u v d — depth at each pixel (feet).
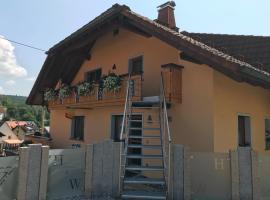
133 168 26.45
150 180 26.17
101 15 37.04
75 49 45.03
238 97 33.58
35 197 23.27
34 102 58.39
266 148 37.45
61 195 25.02
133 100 34.86
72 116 52.01
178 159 25.18
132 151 38.40
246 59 41.47
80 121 51.26
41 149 23.98
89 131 47.32
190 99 32.40
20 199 22.40
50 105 53.52
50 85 56.13
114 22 37.37
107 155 26.81
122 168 26.84
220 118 30.73
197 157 25.76
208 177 25.49
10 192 22.26
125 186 29.04
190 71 32.73
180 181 24.85
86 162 26.27
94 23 38.06
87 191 25.88
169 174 25.17
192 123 31.89
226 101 31.81
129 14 34.78
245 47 45.60
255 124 35.86
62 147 54.34
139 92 34.53
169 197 24.94
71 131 52.21
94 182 26.22
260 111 37.06
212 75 30.40
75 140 50.65
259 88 37.29
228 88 32.30
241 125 35.09
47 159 24.22
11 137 195.72
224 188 25.18
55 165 24.94
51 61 50.78
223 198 25.08
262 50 43.45
